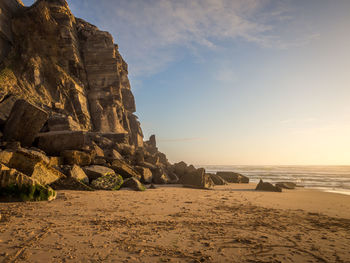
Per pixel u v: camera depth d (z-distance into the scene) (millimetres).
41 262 3340
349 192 18469
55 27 32188
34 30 31000
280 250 4141
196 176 18641
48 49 32094
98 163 17312
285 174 56219
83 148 17109
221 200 10516
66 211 6746
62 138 17094
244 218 6707
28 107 15586
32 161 10391
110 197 9859
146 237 4664
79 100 31953
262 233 5172
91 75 36906
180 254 3826
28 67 28391
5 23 29172
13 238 4309
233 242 4508
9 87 24188
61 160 15109
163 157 39938
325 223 6410
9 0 30766
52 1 34031
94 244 4160
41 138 16953
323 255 3934
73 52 33750
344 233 5367
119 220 5969
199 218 6520
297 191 17656
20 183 8047
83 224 5453
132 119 49562
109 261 3461
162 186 17750
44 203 7766
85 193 10648
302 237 4953
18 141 15320
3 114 18922
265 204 9789
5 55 28672
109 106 36594
